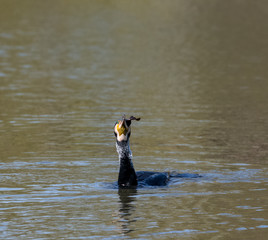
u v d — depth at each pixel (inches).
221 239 349.1
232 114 813.9
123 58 1378.0
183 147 612.4
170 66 1278.3
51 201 423.2
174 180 483.5
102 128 707.4
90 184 470.3
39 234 357.1
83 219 384.8
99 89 1005.2
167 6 2399.1
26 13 2154.3
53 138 647.1
